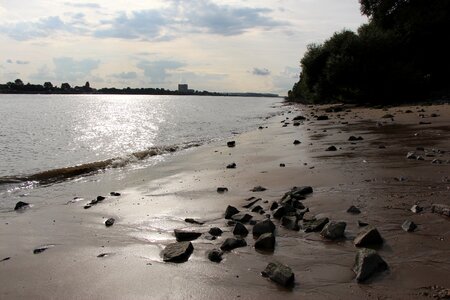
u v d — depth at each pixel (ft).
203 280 16.24
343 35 163.73
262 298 14.37
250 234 21.24
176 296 15.08
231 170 40.73
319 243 19.10
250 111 234.79
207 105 394.93
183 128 119.85
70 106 332.39
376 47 147.23
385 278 14.96
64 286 16.65
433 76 154.30
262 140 67.15
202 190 32.71
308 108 183.11
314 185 30.19
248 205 26.58
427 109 99.50
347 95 159.43
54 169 49.85
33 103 393.70
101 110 267.59
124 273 17.53
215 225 23.39
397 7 161.48
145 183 38.19
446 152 39.52
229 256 18.43
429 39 150.71
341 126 79.66
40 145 82.38
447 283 14.21
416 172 30.96
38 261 19.71
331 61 150.20
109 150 73.51
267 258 17.85
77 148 77.25
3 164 58.44
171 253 18.93
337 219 21.95
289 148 53.11
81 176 45.14
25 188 39.68
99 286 16.43
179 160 52.65
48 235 23.84
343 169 34.99
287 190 29.91
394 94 147.23
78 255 20.17
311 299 14.02
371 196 25.54
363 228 20.10
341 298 13.88
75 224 25.77
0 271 18.67
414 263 15.93
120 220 26.02
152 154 60.95
